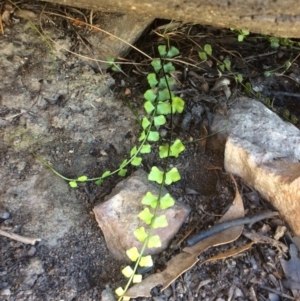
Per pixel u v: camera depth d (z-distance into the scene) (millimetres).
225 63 327
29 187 259
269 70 342
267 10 221
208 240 245
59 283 234
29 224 249
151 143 285
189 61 323
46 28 296
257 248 251
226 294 237
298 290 242
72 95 288
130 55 321
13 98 278
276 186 253
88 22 298
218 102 307
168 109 281
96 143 281
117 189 257
